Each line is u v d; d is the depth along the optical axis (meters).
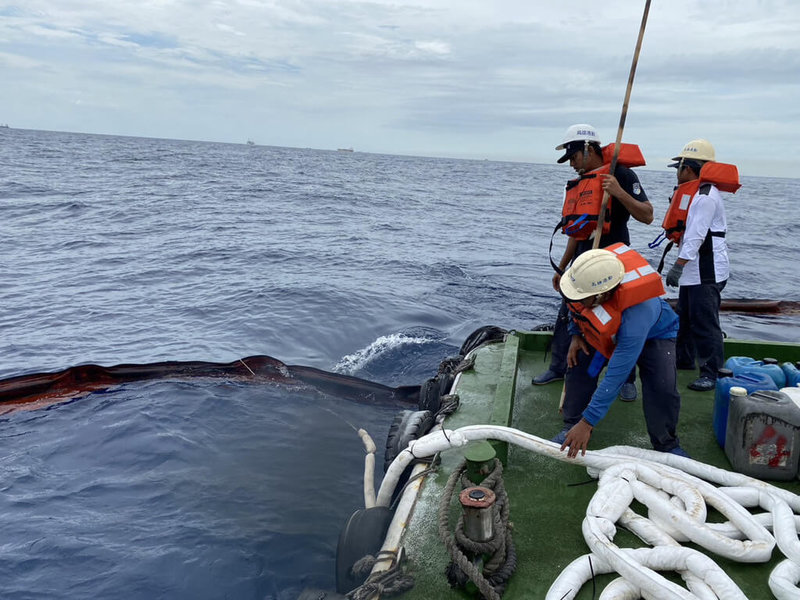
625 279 3.37
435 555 3.17
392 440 4.57
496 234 25.67
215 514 4.85
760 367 4.28
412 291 13.62
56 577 4.16
